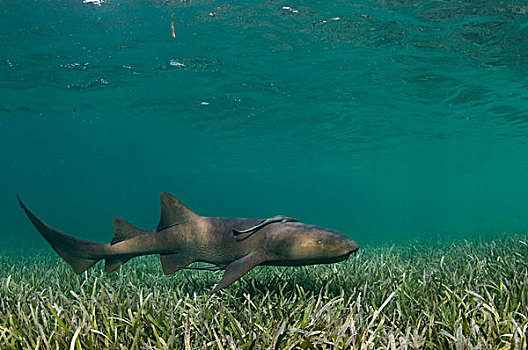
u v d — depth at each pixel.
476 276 4.70
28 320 3.41
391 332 2.81
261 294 4.26
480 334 2.86
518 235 12.73
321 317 3.32
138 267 8.29
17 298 4.53
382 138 32.88
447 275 5.05
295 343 2.81
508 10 11.98
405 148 38.38
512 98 21.09
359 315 3.17
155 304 3.84
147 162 63.59
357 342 2.81
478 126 28.08
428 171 61.56
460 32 13.55
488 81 18.50
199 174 74.75
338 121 26.86
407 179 77.25
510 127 28.36
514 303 3.54
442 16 12.48
